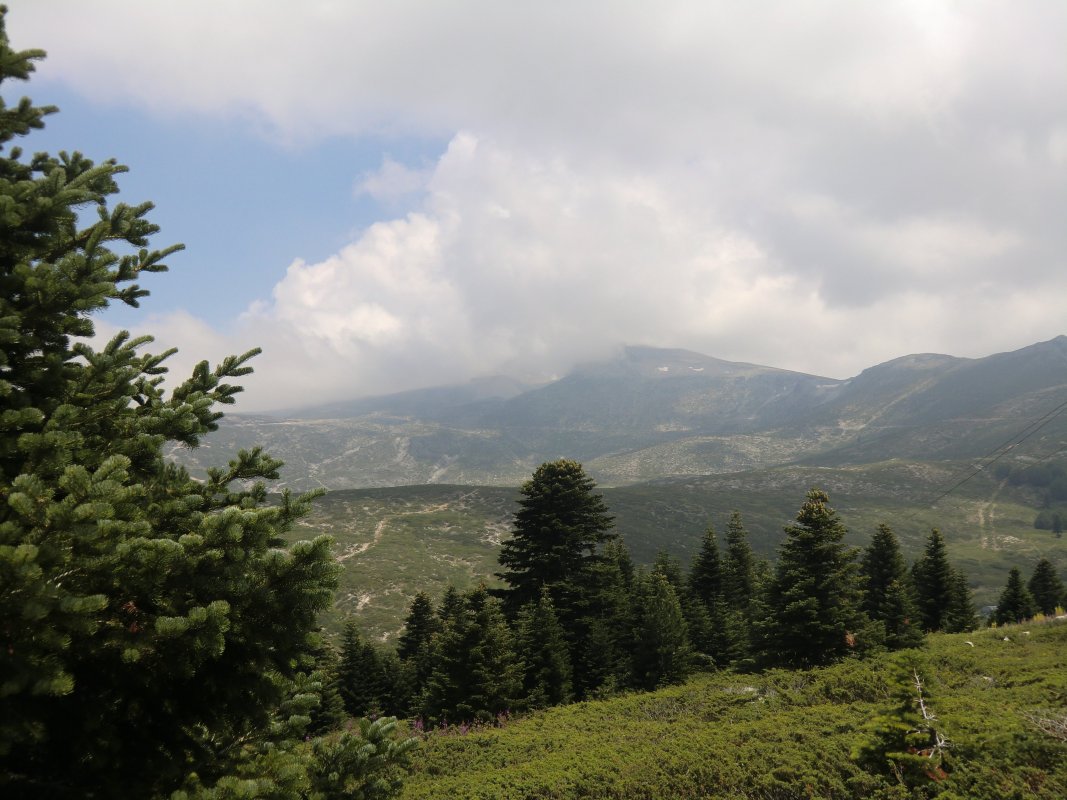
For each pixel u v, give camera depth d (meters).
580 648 34.44
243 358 7.01
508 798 13.17
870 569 51.28
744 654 40.62
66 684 3.85
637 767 13.44
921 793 9.99
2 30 5.15
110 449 5.48
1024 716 12.21
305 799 6.07
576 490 37.72
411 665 46.47
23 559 3.56
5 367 5.09
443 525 186.88
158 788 5.09
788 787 11.23
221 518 4.87
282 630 5.23
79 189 5.21
